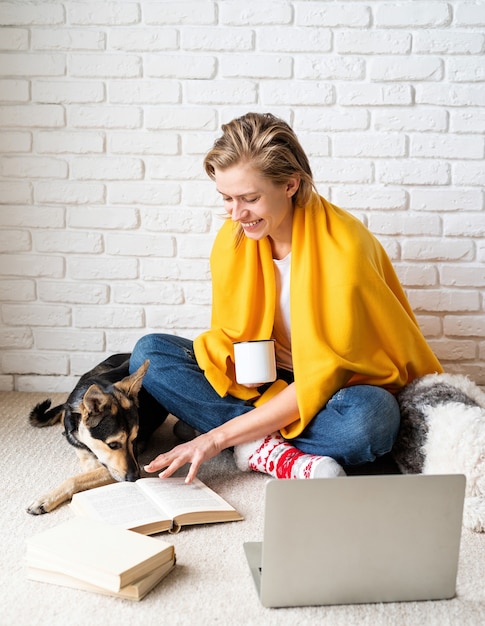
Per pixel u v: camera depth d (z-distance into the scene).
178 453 1.76
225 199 1.83
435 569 1.33
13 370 2.66
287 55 2.49
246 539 1.55
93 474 1.78
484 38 2.48
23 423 2.32
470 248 2.58
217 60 2.50
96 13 2.48
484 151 2.54
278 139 1.79
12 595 1.31
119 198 2.57
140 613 1.26
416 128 2.53
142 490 1.70
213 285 2.13
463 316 2.62
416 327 2.00
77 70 2.51
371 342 1.93
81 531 1.42
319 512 1.27
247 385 1.87
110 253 2.60
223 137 1.79
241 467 1.93
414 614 1.28
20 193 2.57
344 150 2.54
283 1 2.47
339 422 1.81
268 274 2.01
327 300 1.88
